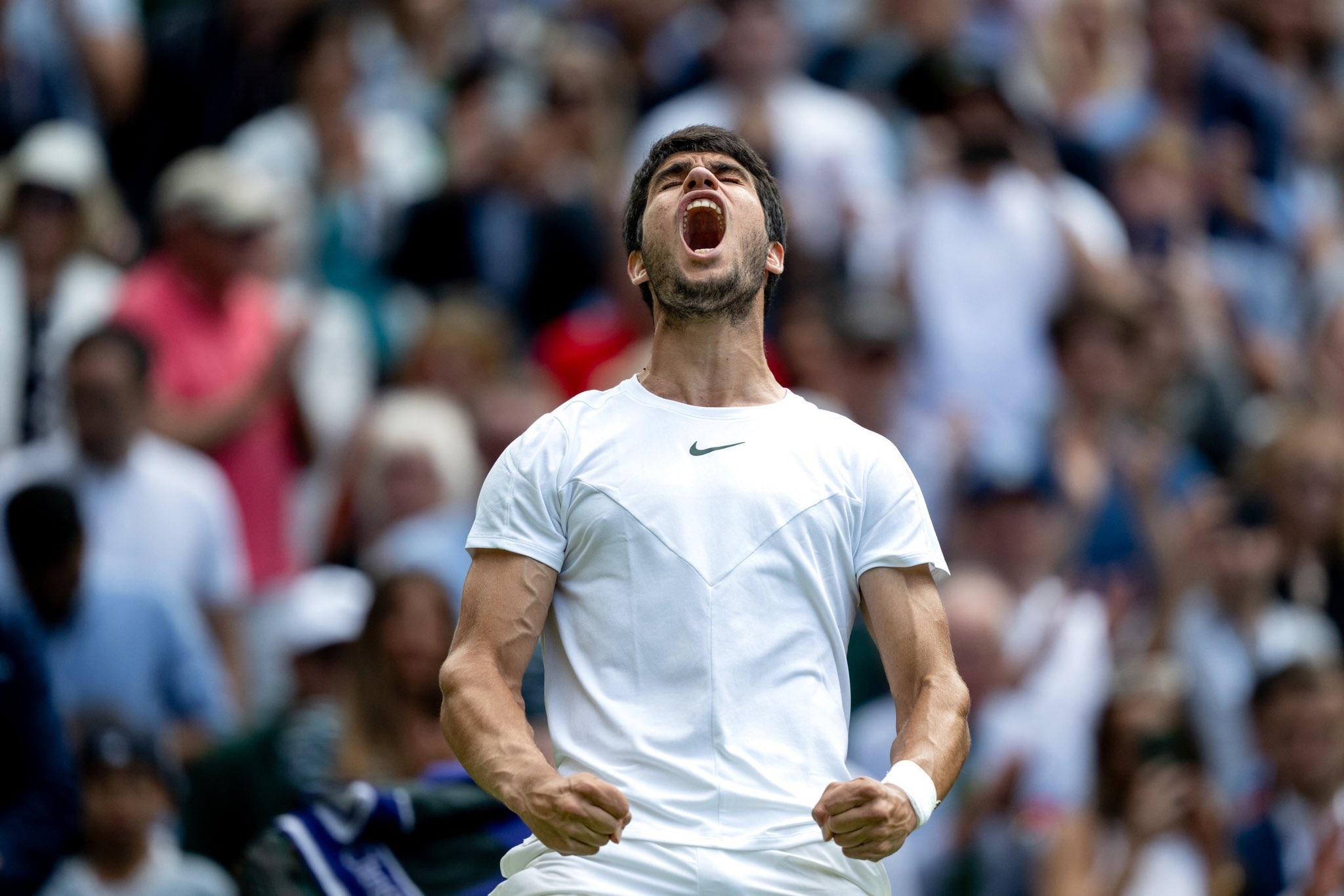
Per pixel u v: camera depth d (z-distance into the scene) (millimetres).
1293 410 34500
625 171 36406
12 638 21062
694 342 12469
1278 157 41656
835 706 12039
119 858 21406
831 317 30594
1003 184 33781
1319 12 45406
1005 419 32406
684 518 11961
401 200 35500
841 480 12203
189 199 29281
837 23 40625
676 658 11789
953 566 28016
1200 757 25375
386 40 39094
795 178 34344
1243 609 28844
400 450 28344
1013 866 24328
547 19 39812
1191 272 36906
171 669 24484
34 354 29625
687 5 40500
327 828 16406
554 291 34094
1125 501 30844
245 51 36312
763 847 11523
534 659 17438
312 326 30984
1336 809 25266
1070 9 40969
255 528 28750
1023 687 26641
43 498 23609
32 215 29938
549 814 10898
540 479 12156
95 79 36344
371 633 20656
